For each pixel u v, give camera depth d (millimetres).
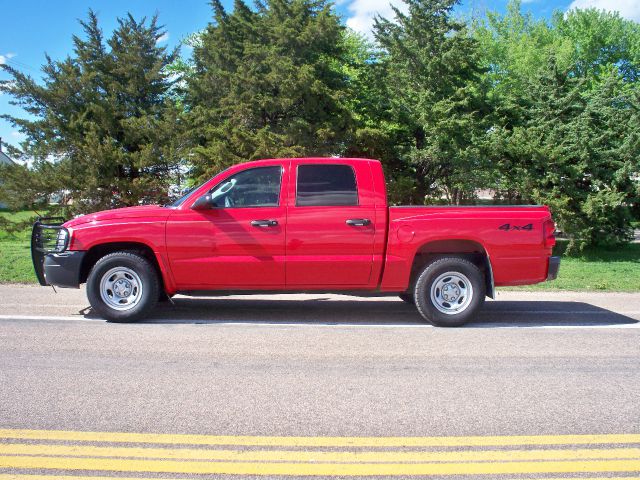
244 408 4102
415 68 17219
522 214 6906
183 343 5879
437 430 3762
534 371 5070
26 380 4645
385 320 7230
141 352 5516
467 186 17703
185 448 3459
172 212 6754
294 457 3365
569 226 15391
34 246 7203
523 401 4312
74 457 3328
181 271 6711
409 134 17531
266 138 15148
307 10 17641
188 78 18625
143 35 18641
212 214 6691
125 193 17250
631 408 4191
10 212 17875
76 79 17281
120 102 18359
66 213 17422
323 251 6699
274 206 6719
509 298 9312
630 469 3268
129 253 6789
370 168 6863
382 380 4766
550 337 6402
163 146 17406
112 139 17266
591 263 14742
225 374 4871
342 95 16281
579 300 9125
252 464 3275
